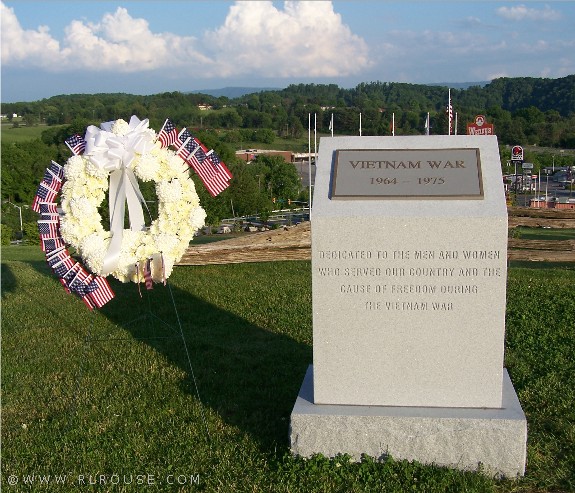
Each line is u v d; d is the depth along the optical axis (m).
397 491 4.54
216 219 37.22
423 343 5.03
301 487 4.66
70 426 5.83
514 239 11.79
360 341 5.10
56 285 11.43
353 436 4.96
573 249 11.32
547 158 72.56
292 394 6.33
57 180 6.08
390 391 5.14
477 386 5.03
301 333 8.19
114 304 9.96
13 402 6.45
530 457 4.95
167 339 8.15
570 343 7.37
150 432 5.67
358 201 5.02
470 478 4.67
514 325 8.10
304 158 77.50
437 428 4.84
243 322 8.78
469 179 5.03
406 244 4.91
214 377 6.83
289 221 40.88
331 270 5.03
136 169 5.77
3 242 33.56
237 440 5.45
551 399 5.91
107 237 5.96
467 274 4.89
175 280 11.16
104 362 7.45
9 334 8.67
